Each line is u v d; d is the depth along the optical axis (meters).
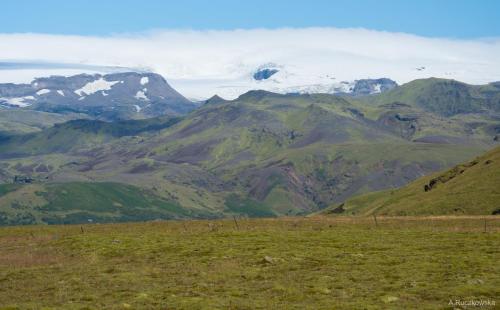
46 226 107.06
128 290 45.28
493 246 61.91
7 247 79.25
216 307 38.56
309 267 53.59
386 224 92.00
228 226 95.25
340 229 85.25
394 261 54.69
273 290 44.00
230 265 55.66
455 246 62.84
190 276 50.91
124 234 85.44
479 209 133.25
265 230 85.19
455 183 163.00
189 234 82.31
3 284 50.12
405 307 37.34
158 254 64.75
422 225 88.62
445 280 45.34
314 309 37.41
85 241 77.12
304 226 92.19
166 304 39.91
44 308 38.97
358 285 44.97
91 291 45.34
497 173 153.00
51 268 58.06
